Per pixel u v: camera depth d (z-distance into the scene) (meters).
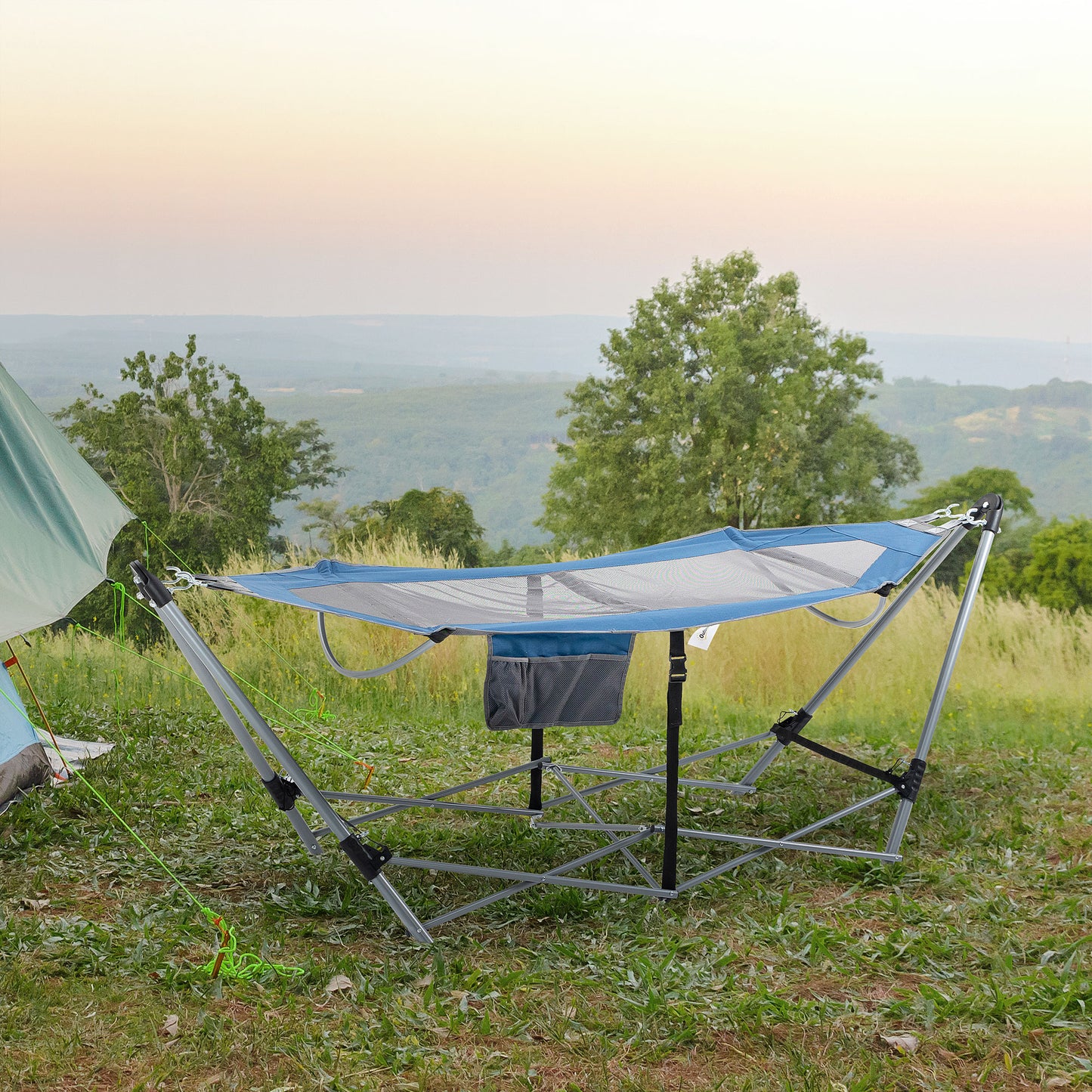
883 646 10.63
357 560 12.41
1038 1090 2.93
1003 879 4.69
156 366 32.59
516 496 93.94
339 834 4.05
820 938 3.87
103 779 6.38
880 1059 3.05
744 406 33.84
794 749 7.34
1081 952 3.78
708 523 33.09
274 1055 3.07
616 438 35.19
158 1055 3.06
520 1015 3.33
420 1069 3.00
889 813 5.75
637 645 10.63
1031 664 10.65
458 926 4.21
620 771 6.62
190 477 32.75
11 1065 2.99
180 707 8.95
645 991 3.49
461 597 5.13
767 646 10.38
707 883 4.68
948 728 8.43
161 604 3.92
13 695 5.89
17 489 5.52
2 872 4.71
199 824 5.55
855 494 33.94
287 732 8.03
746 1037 3.19
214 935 3.99
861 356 34.50
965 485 36.28
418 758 7.39
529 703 4.83
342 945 3.99
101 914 4.26
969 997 3.42
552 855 5.10
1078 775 6.64
